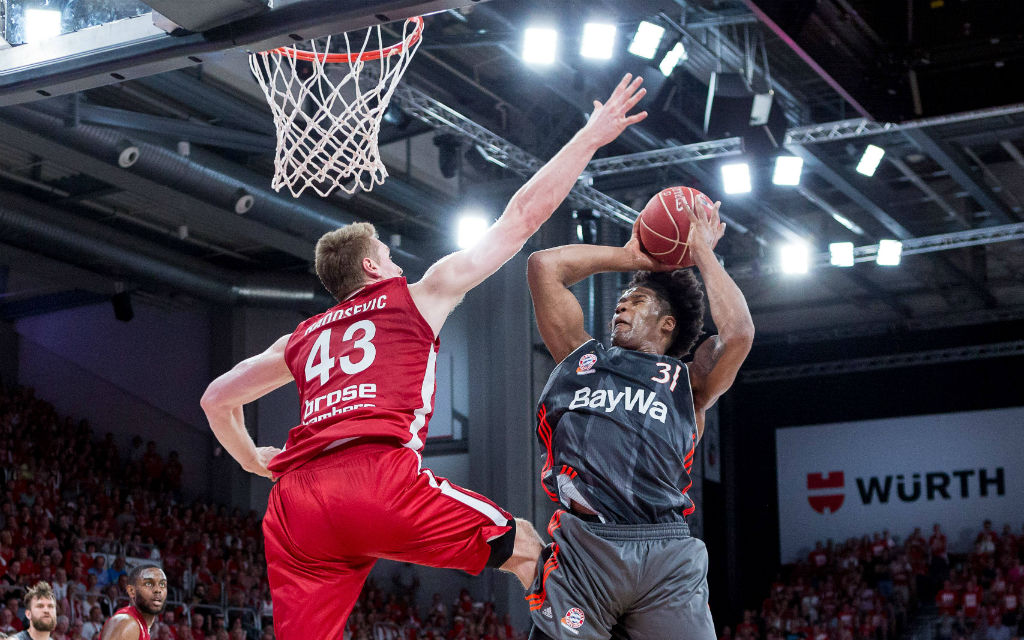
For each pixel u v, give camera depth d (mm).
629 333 3451
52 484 17484
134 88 14523
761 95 12914
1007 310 22312
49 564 14000
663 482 3109
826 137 14336
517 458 19266
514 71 15406
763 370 24812
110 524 17219
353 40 12008
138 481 20141
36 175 16156
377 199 17688
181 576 16531
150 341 21844
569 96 15000
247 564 18219
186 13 4543
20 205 15828
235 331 21391
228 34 4648
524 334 19656
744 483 24969
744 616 23016
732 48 14102
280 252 19812
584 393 3248
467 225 15875
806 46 9289
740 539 24672
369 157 5840
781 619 21906
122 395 21750
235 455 3857
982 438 22953
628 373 3244
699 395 3355
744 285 22625
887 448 23797
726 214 18828
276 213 15758
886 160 17016
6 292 20906
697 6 12930
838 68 9484
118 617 5520
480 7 13453
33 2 5125
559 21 13516
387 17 4422
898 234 19422
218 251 19641
